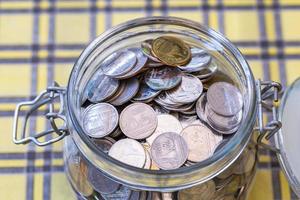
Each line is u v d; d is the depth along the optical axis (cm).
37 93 76
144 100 57
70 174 62
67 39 79
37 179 71
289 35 79
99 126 55
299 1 81
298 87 67
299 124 64
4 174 71
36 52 78
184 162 53
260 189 70
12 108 75
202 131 55
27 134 73
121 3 81
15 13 80
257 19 80
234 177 57
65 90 60
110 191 56
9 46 78
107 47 58
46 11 81
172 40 59
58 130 59
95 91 57
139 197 55
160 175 49
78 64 56
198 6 81
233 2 81
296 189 62
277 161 71
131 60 58
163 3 81
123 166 50
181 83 57
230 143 51
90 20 80
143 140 55
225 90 57
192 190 54
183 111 56
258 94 58
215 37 58
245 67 55
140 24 58
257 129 58
